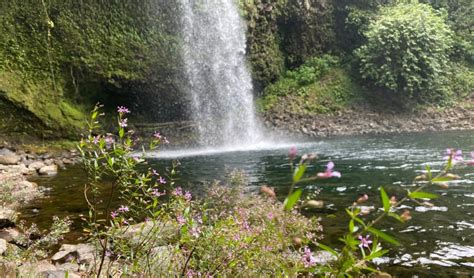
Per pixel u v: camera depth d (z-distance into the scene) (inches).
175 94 576.7
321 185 255.4
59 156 419.8
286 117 660.7
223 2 621.3
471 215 180.1
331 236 153.6
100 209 200.2
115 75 524.7
